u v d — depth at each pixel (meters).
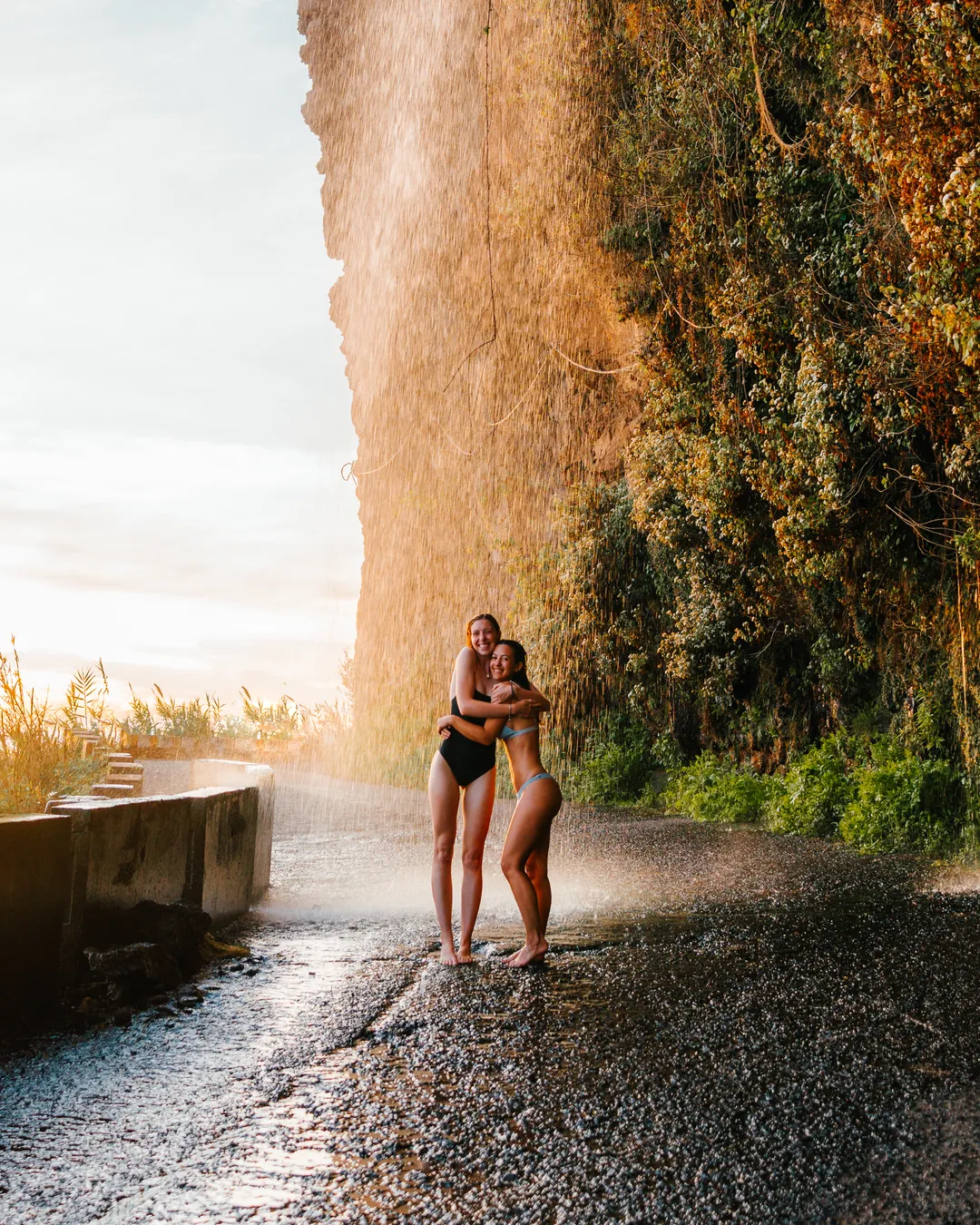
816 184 8.95
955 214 6.15
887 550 8.90
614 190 13.45
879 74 6.94
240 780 9.23
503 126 18.89
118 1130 2.78
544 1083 3.14
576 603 17.91
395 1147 2.65
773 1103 2.94
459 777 5.23
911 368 7.55
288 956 5.23
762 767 13.90
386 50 29.11
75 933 4.16
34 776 8.52
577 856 9.96
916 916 6.01
